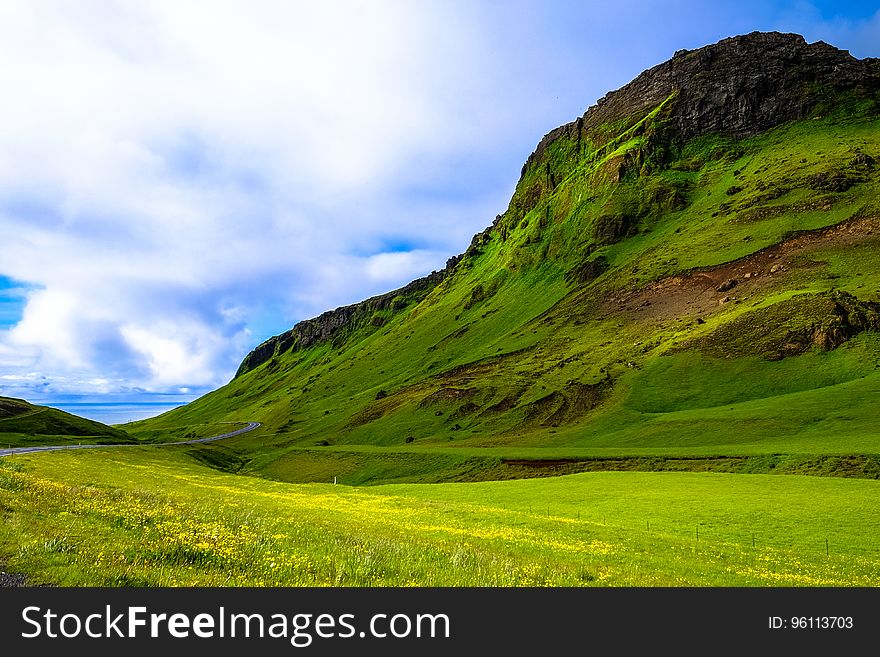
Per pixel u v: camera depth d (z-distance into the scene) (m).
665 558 30.30
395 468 138.88
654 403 153.38
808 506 53.03
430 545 25.97
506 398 190.38
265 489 72.38
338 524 32.28
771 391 143.75
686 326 196.62
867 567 33.97
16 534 14.84
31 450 108.44
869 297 164.00
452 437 174.38
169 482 61.50
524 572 20.14
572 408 167.88
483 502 69.00
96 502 23.12
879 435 97.25
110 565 13.76
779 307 174.38
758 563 31.94
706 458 98.25
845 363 143.62
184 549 16.39
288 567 16.41
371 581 16.44
